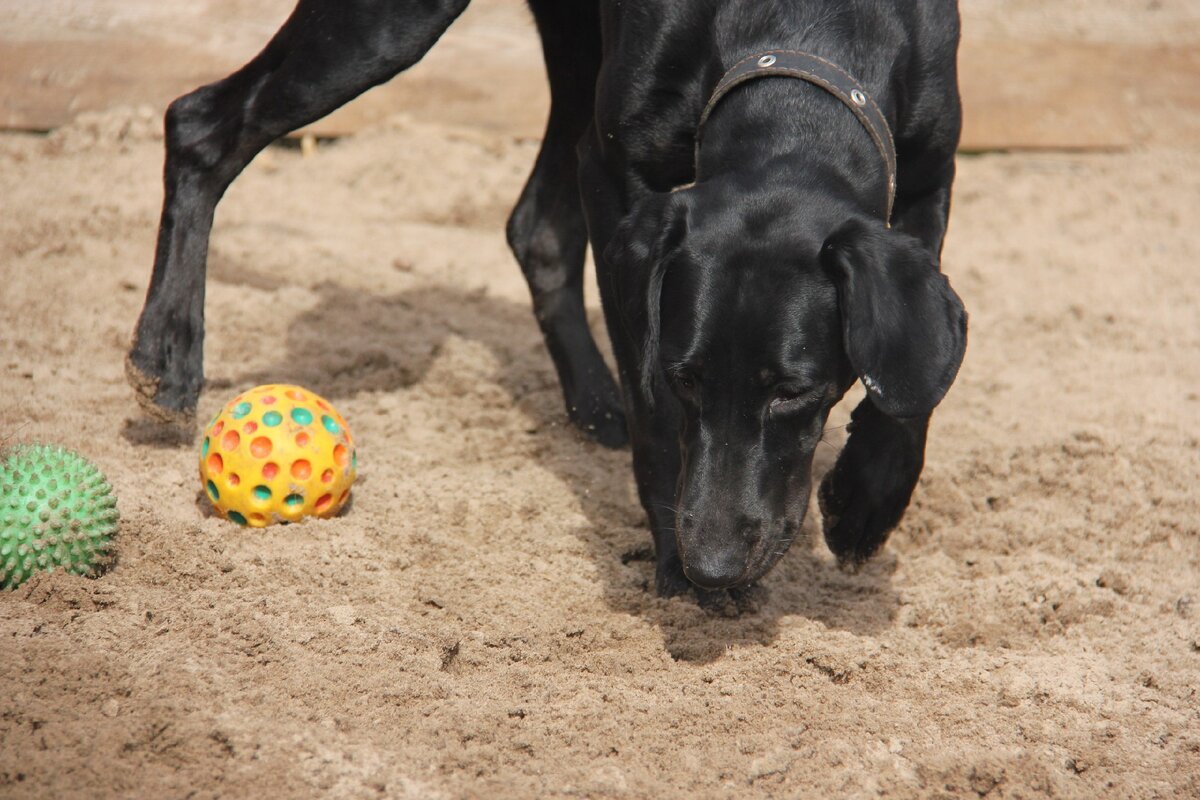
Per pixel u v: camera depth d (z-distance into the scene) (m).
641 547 7.48
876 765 5.62
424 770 5.34
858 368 5.64
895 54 6.81
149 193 12.41
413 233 12.60
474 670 6.18
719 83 6.76
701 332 5.84
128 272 10.69
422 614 6.58
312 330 10.05
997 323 11.38
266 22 15.47
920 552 7.77
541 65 15.49
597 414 8.88
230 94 8.05
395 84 14.98
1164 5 17.92
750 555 5.81
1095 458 8.63
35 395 8.49
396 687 5.82
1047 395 9.93
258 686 5.72
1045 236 13.36
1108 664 6.54
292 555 6.76
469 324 10.59
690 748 5.63
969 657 6.54
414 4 7.77
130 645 5.86
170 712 5.39
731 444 5.90
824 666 6.33
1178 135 15.40
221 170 8.12
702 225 5.99
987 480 8.44
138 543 6.72
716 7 6.88
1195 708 6.18
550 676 6.11
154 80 14.32
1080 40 16.86
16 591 6.20
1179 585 7.40
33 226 11.27
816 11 6.81
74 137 13.51
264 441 6.89
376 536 7.16
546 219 8.93
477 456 8.50
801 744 5.72
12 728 5.23
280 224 12.43
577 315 9.04
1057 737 5.89
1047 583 7.14
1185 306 11.87
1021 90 15.73
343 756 5.36
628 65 7.00
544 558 7.23
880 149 6.48
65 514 6.27
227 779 5.15
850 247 5.75
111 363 9.19
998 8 17.73
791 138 6.45
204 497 7.45
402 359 9.65
